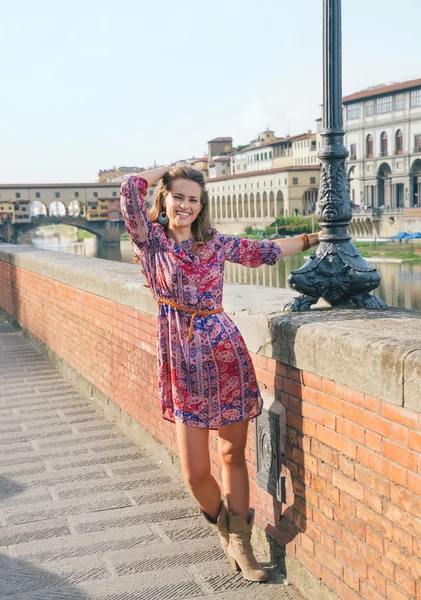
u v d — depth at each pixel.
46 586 3.66
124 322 6.13
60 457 5.68
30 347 10.30
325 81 3.58
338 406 3.02
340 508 3.07
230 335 3.32
